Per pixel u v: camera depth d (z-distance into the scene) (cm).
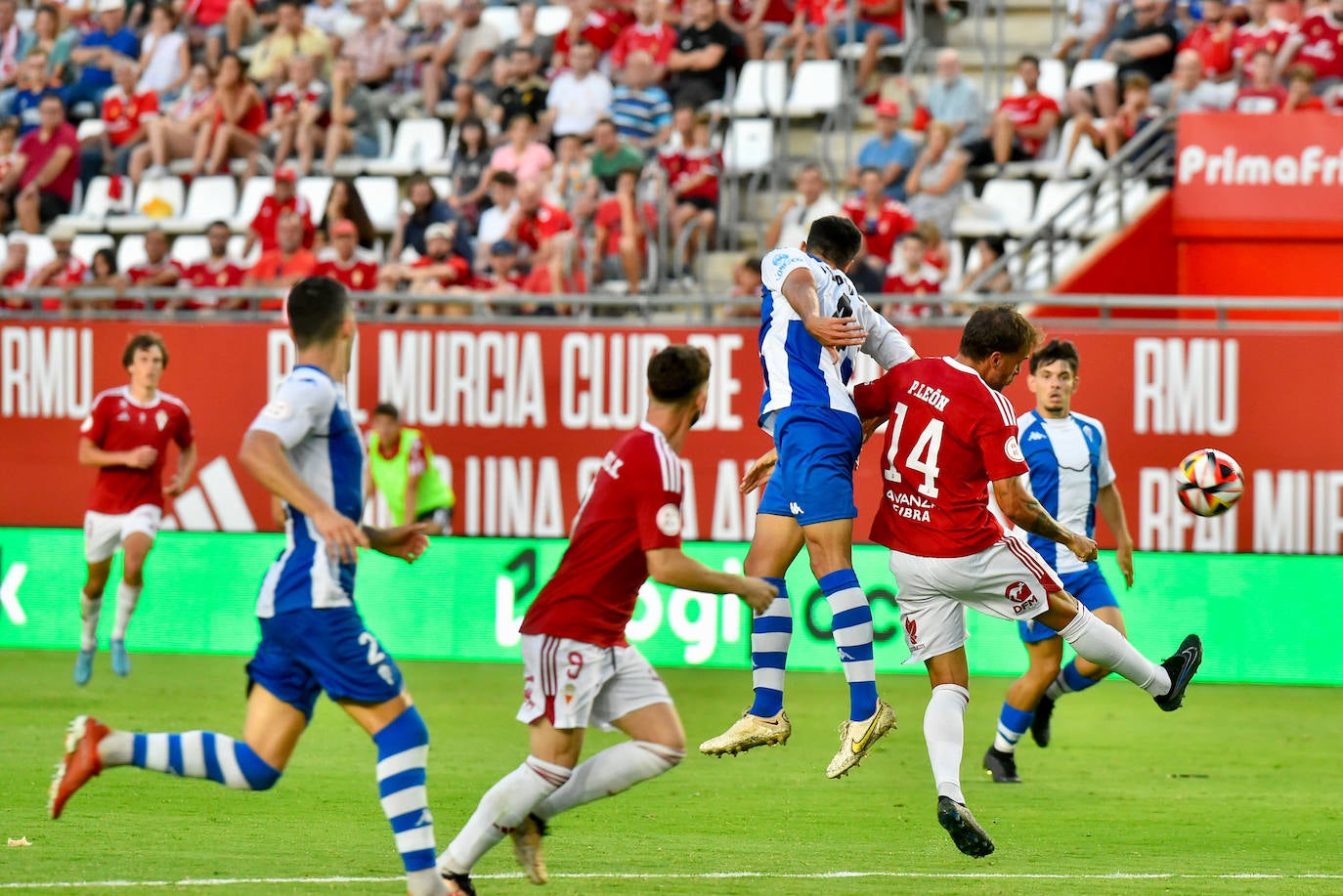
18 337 3684
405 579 3612
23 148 5222
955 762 1741
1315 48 4372
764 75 4784
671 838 1919
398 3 5544
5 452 3703
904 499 1831
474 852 1503
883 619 3506
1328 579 3347
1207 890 1636
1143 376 3366
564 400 3544
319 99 5147
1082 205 4341
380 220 4869
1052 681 2336
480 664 3672
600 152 4553
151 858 1722
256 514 3653
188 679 3303
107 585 3712
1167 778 2417
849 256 1988
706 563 3500
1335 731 2897
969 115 4666
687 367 1483
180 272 4372
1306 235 3725
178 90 5550
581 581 1477
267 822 1955
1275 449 3341
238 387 3625
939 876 1695
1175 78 4378
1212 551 3369
